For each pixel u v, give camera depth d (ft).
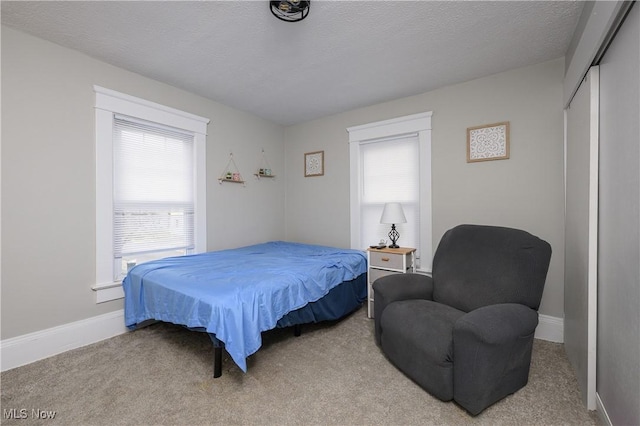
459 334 4.72
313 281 7.31
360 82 8.98
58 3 5.51
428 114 9.52
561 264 7.48
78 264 7.27
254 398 5.17
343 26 6.19
